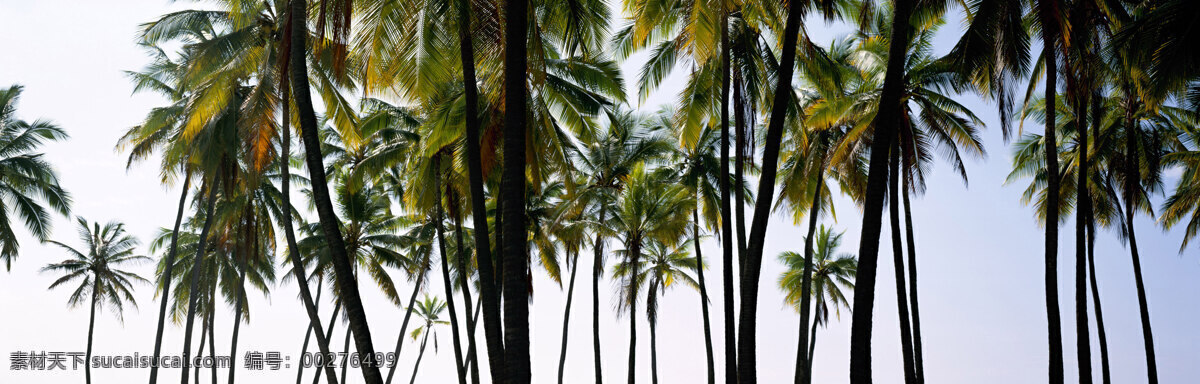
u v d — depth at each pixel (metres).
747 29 17.75
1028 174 32.56
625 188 33.06
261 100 19.36
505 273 10.44
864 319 11.21
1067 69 16.66
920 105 24.23
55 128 33.88
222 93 20.80
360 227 39.22
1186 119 27.45
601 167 33.19
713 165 33.25
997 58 16.92
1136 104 26.02
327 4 12.73
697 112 19.38
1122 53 16.34
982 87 18.83
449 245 40.28
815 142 27.12
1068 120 29.34
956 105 23.67
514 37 10.94
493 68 12.74
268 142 19.73
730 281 15.25
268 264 44.03
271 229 37.34
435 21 12.98
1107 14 18.33
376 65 13.82
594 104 24.70
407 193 28.48
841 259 43.03
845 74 26.30
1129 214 24.34
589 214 32.97
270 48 19.72
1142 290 24.20
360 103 29.27
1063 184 29.75
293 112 19.34
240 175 30.20
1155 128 27.59
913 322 23.62
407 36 13.15
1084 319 18.33
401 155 28.75
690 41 16.20
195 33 25.78
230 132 26.25
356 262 39.19
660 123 33.53
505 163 10.72
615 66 23.89
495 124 18.64
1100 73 17.78
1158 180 28.97
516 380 10.10
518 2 11.05
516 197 10.59
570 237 31.44
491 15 12.17
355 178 28.55
